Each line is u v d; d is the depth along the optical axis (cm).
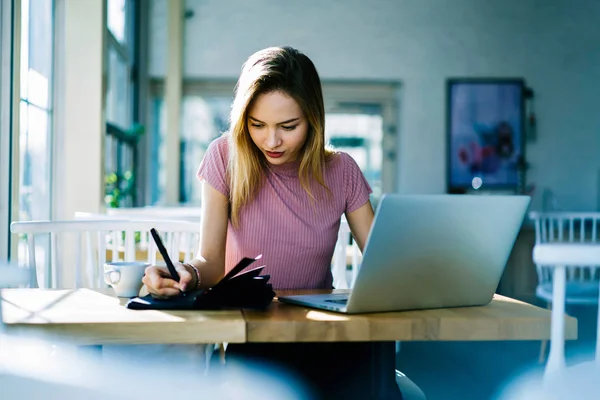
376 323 107
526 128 720
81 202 343
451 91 720
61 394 106
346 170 161
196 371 132
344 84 718
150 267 125
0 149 247
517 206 117
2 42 245
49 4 325
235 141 145
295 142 142
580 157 719
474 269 119
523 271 500
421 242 109
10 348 102
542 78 719
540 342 353
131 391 110
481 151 720
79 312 112
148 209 395
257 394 120
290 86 138
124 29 577
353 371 128
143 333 104
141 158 665
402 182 720
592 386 106
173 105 666
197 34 707
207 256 147
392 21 717
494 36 718
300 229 155
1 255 249
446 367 304
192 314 111
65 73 341
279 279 156
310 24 715
